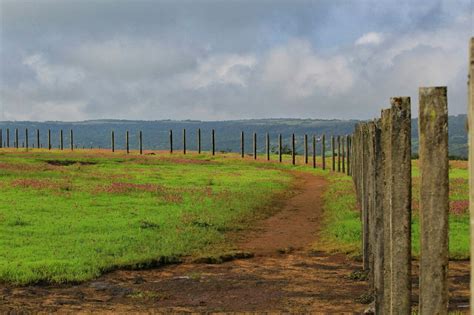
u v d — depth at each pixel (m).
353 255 20.67
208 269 19.36
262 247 23.05
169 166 68.12
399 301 8.10
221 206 32.88
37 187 38.25
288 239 24.81
